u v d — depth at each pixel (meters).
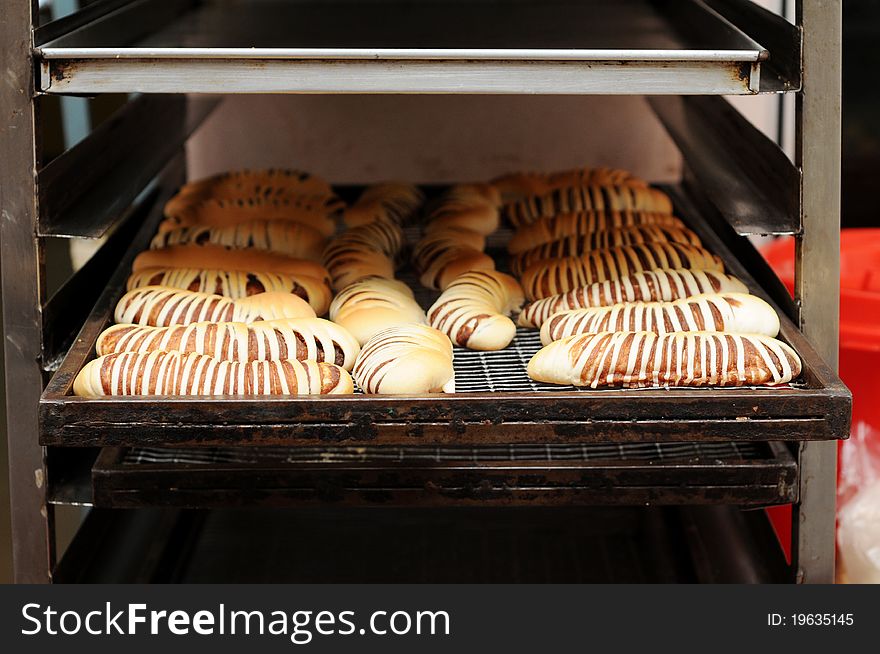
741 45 1.08
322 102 1.92
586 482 1.13
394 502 1.13
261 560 1.62
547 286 1.35
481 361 1.20
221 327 1.13
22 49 1.07
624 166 1.94
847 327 1.35
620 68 1.04
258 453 1.19
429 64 1.03
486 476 1.12
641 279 1.28
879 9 1.79
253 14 1.77
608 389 1.07
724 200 1.28
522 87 1.04
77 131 1.88
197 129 1.82
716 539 1.50
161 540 1.52
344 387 1.05
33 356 1.14
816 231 1.17
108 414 0.98
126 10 1.39
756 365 1.05
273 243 1.50
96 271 1.45
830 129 1.14
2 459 1.55
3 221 1.11
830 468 1.20
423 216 1.77
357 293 1.28
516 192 1.82
